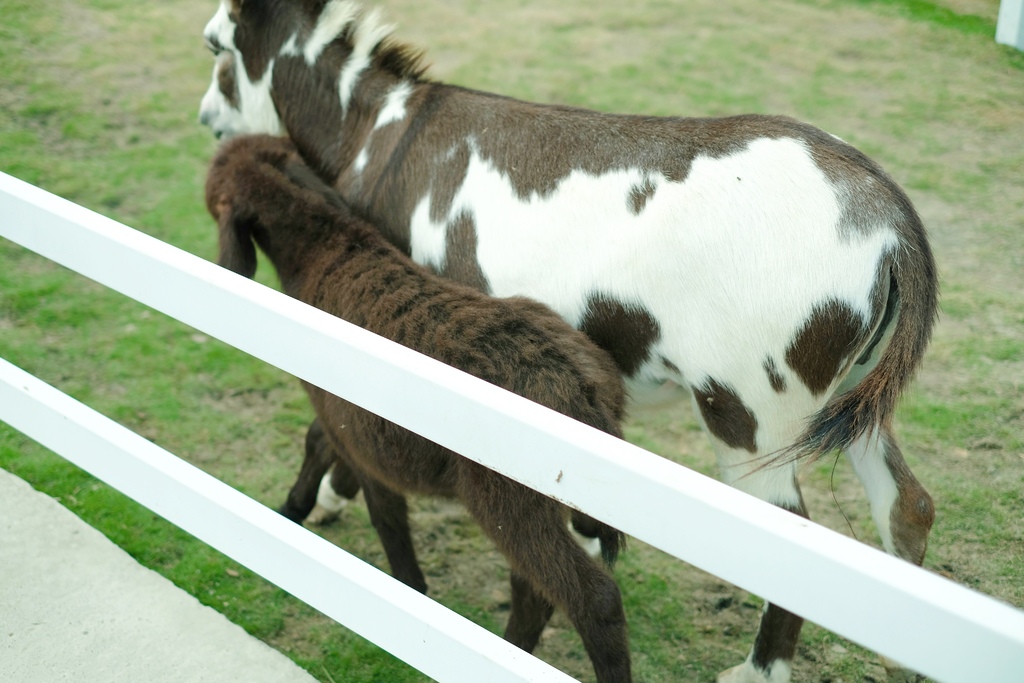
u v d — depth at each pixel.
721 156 2.57
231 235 3.08
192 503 2.15
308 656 3.00
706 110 6.17
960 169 5.63
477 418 1.59
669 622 3.24
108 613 2.76
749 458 2.66
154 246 2.00
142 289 2.05
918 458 3.84
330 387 1.80
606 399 2.50
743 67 6.83
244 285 1.87
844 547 1.25
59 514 3.12
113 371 4.35
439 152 3.08
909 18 7.69
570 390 2.42
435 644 1.79
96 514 3.48
